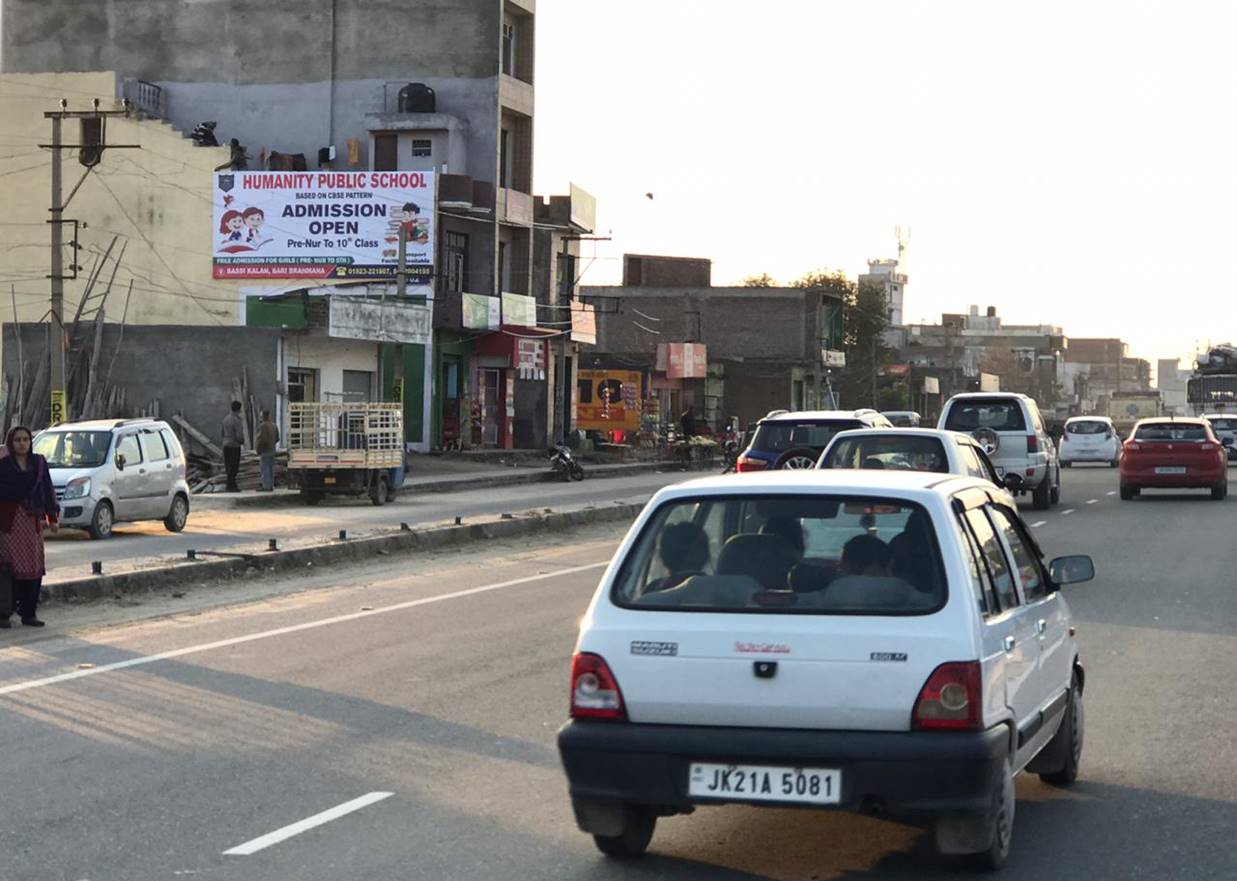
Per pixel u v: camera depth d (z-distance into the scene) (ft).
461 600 55.26
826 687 20.31
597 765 21.01
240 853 23.12
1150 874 22.02
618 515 98.89
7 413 139.64
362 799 26.48
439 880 21.75
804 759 20.21
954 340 501.15
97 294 163.73
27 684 37.83
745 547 21.70
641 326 280.72
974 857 21.77
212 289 163.63
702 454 196.85
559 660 41.47
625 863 22.70
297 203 163.73
